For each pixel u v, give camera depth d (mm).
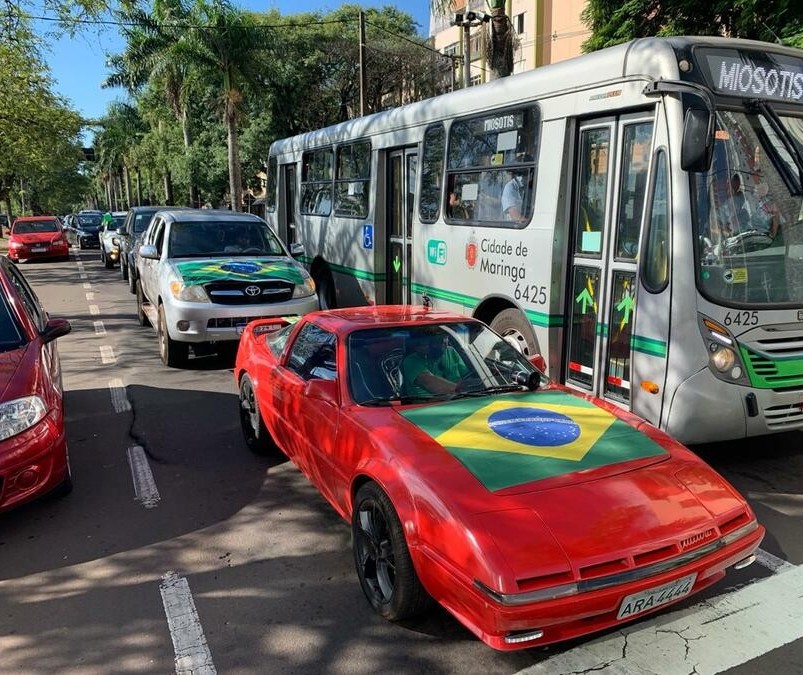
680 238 4883
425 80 36031
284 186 14727
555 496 3133
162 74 26734
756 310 4957
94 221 35469
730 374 4898
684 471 3451
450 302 8102
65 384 8383
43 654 3336
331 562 4199
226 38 25047
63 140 28750
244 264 9031
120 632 3500
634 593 2881
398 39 35656
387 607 3479
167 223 9891
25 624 3592
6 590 3924
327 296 12469
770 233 5113
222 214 10359
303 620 3580
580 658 3229
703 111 4648
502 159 7020
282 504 5027
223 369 9141
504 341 4945
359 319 4879
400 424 3799
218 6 24688
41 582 4000
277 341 5766
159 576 4047
